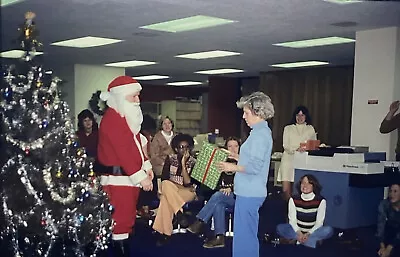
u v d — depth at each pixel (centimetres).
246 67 977
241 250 318
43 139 322
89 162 350
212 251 428
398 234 418
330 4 431
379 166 487
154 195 571
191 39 632
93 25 544
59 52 779
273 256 419
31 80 328
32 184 325
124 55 813
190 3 430
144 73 1149
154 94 1518
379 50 553
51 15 488
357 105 575
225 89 1241
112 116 363
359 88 573
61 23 531
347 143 915
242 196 315
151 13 476
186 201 454
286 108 1012
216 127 1226
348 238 473
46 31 584
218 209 444
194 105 1550
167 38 625
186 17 495
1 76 327
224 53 769
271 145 321
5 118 323
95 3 434
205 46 693
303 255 423
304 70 983
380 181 484
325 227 456
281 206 680
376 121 557
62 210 333
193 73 1141
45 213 328
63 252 360
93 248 365
